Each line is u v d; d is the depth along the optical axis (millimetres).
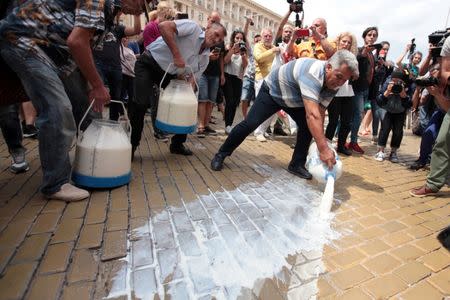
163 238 1823
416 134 6934
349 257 1810
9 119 2426
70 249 1635
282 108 3152
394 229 2225
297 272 1632
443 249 1981
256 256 1734
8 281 1368
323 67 2643
